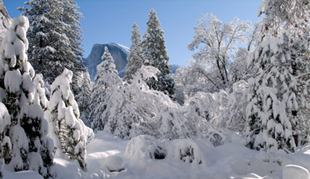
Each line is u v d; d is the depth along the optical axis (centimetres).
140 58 2953
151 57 2453
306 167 531
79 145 454
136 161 551
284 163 559
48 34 1702
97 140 786
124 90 1004
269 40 724
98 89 1147
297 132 769
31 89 365
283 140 625
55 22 1827
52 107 463
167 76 2467
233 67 2119
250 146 712
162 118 861
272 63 712
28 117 354
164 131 832
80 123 473
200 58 2258
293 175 333
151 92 992
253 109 712
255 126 725
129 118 959
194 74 2300
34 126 360
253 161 559
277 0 752
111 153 646
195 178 479
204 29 2342
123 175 487
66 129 457
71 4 2216
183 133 826
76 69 2000
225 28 2238
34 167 344
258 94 712
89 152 640
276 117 651
